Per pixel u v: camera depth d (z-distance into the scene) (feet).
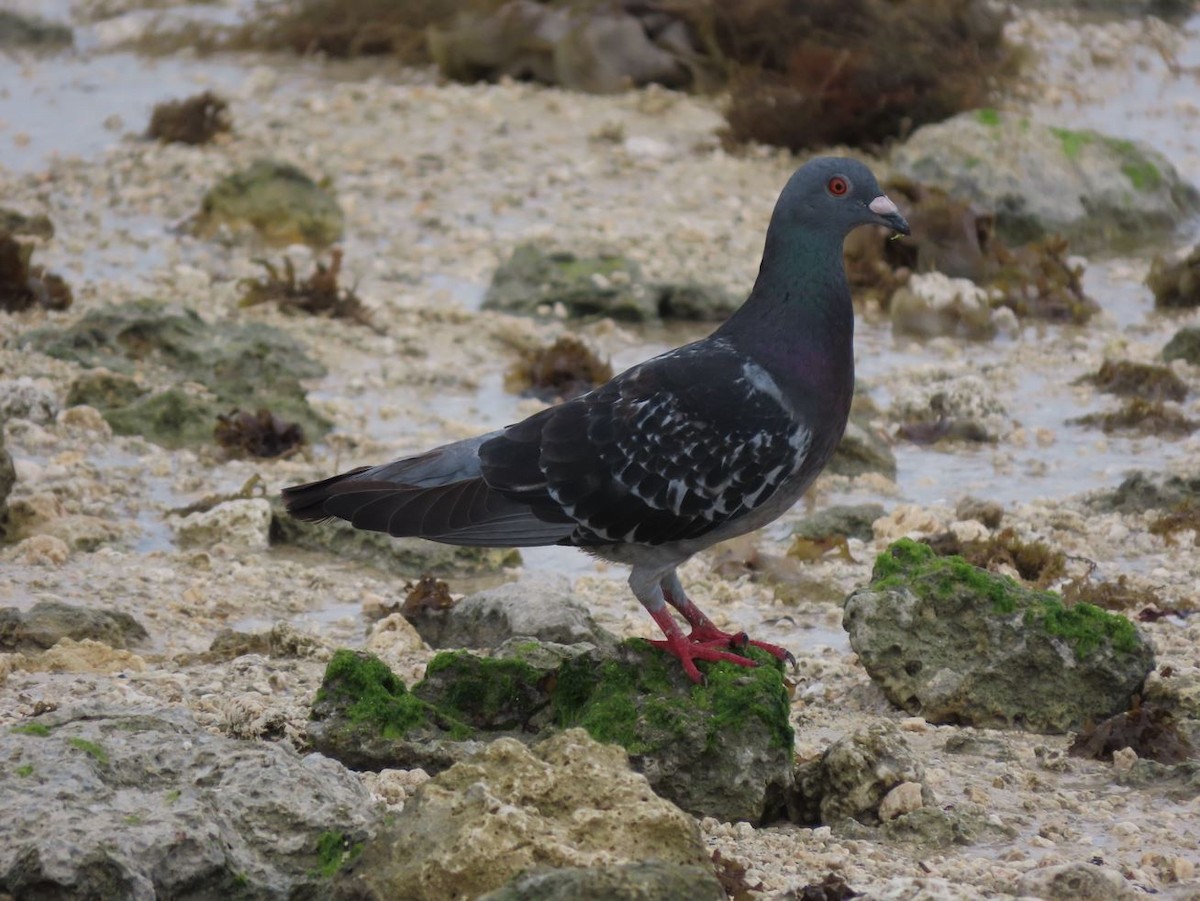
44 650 35.22
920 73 84.02
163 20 110.32
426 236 72.13
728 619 40.24
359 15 100.99
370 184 76.84
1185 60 104.22
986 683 33.55
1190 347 61.46
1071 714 33.24
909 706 34.09
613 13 92.53
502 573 43.96
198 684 33.32
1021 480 50.93
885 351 63.36
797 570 43.29
